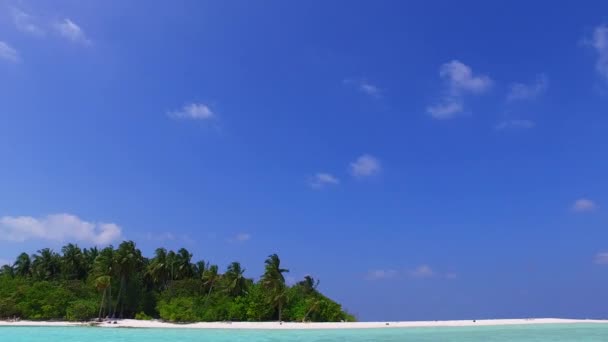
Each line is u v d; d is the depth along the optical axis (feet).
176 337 225.97
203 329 286.25
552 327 344.28
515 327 344.08
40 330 267.18
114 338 217.77
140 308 352.90
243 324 314.14
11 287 346.95
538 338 233.55
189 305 330.95
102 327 295.89
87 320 325.01
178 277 396.37
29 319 327.47
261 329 290.15
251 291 351.87
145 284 386.73
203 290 375.45
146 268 392.06
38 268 403.34
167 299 354.33
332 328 303.68
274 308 339.98
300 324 317.42
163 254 394.93
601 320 453.99
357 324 337.93
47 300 332.60
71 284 363.56
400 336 241.14
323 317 343.05
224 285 364.99
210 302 343.46
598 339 228.43
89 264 405.80
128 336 229.86
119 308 349.20
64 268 401.70
